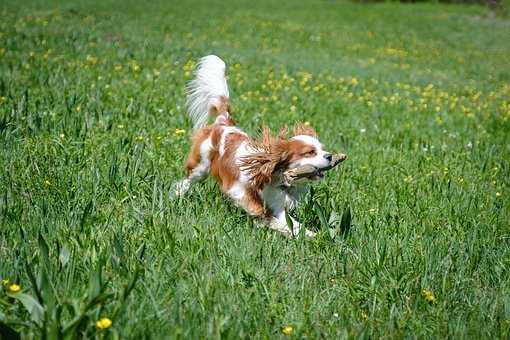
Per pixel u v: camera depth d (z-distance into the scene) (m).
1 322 3.18
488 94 14.09
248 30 21.56
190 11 25.84
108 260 4.21
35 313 3.42
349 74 14.83
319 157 5.25
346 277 4.58
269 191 5.42
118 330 3.45
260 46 18.39
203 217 5.24
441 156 7.86
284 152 5.27
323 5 35.28
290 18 27.09
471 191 6.47
